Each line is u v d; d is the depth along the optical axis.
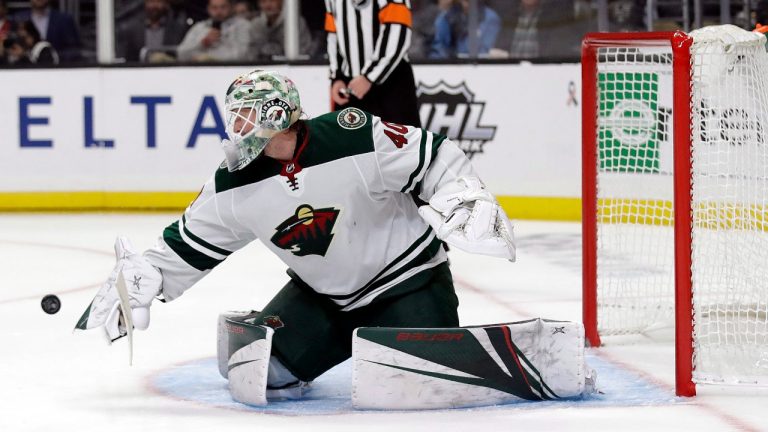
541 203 15.84
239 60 16.77
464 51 16.97
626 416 5.57
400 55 10.97
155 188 17.08
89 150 17.11
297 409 5.84
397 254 5.94
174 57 17.67
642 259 9.55
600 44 7.24
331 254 5.79
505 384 5.76
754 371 6.44
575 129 15.64
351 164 5.61
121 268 5.82
